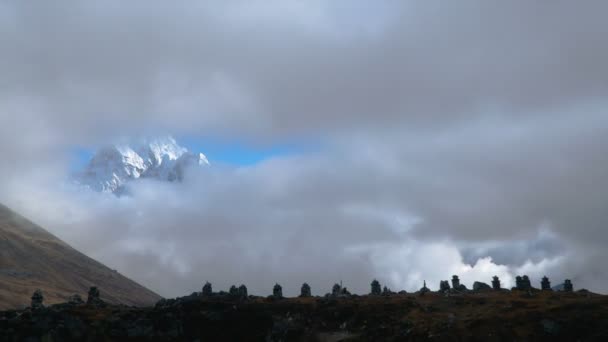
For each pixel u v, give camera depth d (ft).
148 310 540.93
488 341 434.30
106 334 496.64
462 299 544.62
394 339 461.78
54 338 474.08
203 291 608.19
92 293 594.24
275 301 571.28
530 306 487.61
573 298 514.27
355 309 532.73
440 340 442.09
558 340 424.87
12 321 487.61
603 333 413.18
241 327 516.73
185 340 501.56
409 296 582.35
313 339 495.82
